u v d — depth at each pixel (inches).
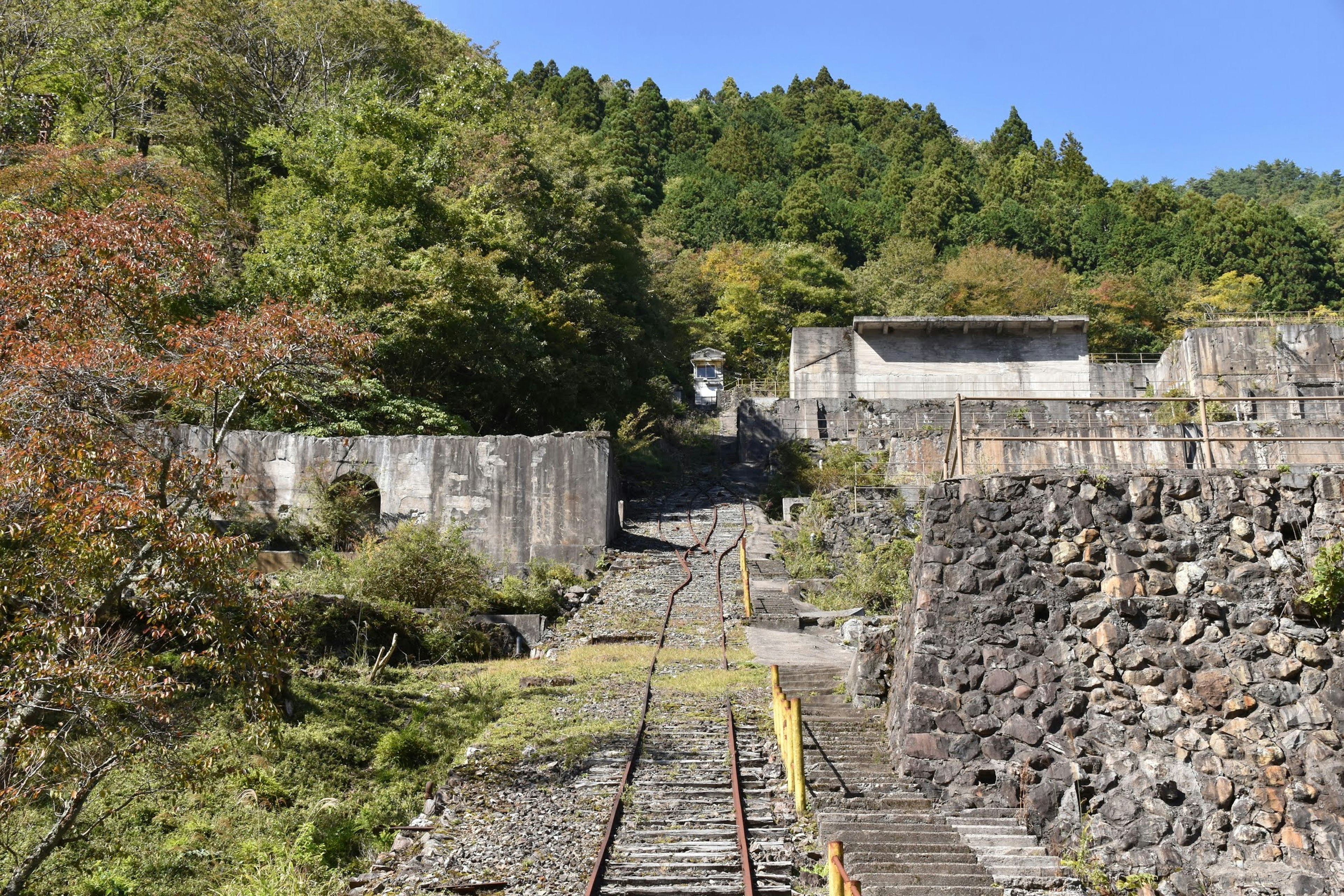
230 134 1461.6
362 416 1040.8
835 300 2469.2
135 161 959.0
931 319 1556.3
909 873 330.0
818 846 352.5
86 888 360.5
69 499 346.0
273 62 1529.3
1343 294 2586.1
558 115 3759.8
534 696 577.9
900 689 421.7
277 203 1220.5
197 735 464.1
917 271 2630.4
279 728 409.1
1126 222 2913.4
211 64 1401.3
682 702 541.3
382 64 1641.2
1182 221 2883.9
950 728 386.0
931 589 400.8
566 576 879.1
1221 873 348.5
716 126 4047.7
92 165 876.0
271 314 415.8
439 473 954.7
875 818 363.9
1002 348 1578.5
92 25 1285.7
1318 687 364.5
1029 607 392.8
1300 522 384.8
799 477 1331.2
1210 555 385.7
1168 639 379.6
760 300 2421.3
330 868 388.8
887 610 794.8
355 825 423.2
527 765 458.0
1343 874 341.4
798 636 730.8
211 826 416.5
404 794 463.5
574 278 1457.9
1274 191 4862.2
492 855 361.7
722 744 465.7
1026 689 383.2
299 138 1355.8
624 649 691.4
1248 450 956.6
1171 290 2501.2
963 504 406.9
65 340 399.2
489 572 882.1
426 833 393.7
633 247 1748.3
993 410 1359.5
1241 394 1286.9
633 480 1438.2
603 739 481.4
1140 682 377.1
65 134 1145.4
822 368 1598.2
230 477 896.9
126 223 430.9
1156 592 385.1
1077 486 401.4
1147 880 346.9
